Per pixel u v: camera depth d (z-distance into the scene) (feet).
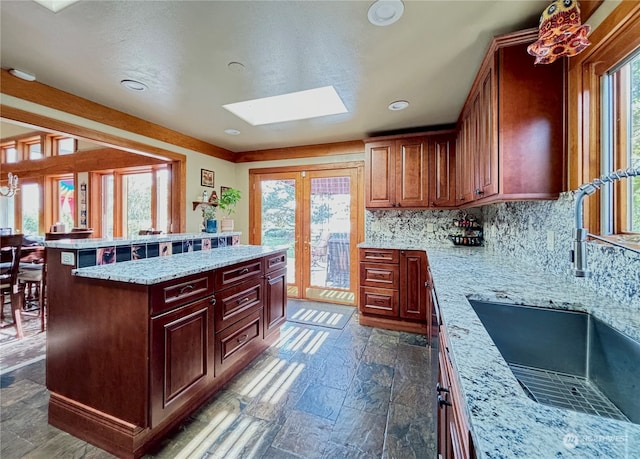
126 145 9.40
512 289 4.45
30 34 5.34
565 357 3.72
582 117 4.57
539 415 1.73
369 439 5.18
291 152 13.88
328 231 13.55
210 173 13.26
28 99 7.11
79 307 5.20
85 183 15.40
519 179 5.18
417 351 8.61
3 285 9.23
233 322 6.94
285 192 14.23
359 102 8.50
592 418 1.71
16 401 6.10
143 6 4.64
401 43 5.65
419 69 6.62
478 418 1.71
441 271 5.92
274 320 8.98
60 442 5.07
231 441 5.14
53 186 17.49
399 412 5.89
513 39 5.12
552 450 1.45
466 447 2.13
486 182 6.08
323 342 9.24
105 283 5.00
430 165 10.59
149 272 5.17
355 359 8.11
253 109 10.12
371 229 12.80
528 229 6.47
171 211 11.85
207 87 7.52
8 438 5.13
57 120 7.64
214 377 6.28
